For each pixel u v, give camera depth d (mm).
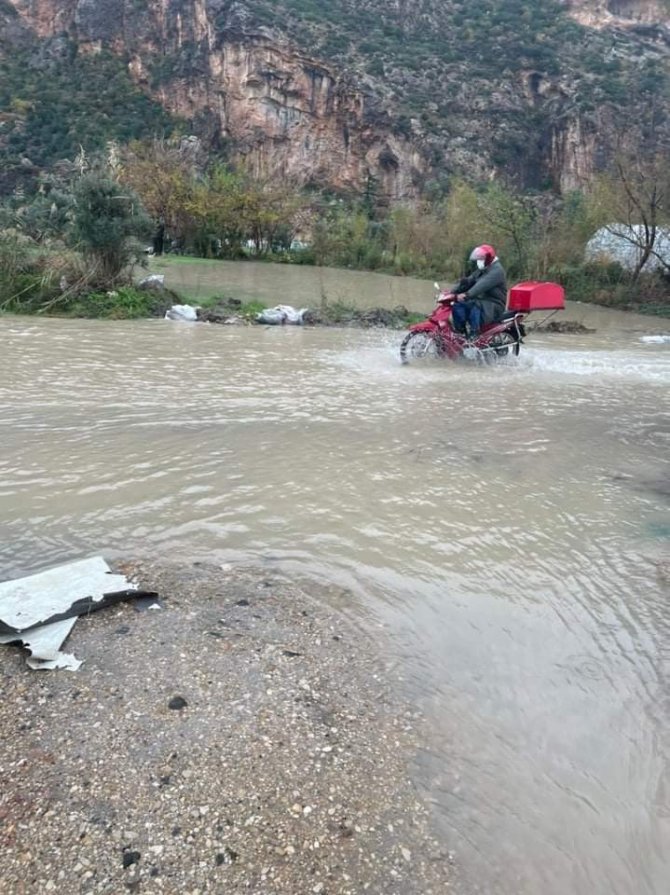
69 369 7105
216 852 1789
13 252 11953
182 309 11594
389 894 1714
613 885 1788
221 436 5105
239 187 38594
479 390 7203
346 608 2912
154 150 38875
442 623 2855
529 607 3012
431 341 8703
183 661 2490
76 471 4281
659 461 5039
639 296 21344
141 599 2893
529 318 16188
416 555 3420
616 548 3604
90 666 2445
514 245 25922
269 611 2852
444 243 31078
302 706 2301
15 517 3627
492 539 3645
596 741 2252
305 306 14781
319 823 1888
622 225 23453
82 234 12289
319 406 6117
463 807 1973
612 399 7059
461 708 2359
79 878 1701
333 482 4301
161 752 2076
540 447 5258
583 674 2578
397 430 5504
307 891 1708
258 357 8344
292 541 3492
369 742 2176
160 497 3947
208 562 3246
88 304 11734
